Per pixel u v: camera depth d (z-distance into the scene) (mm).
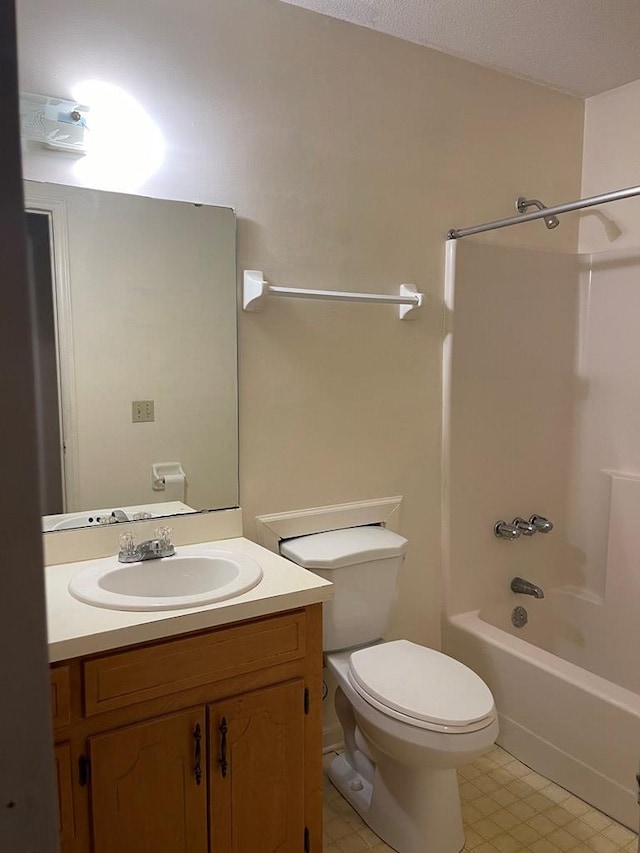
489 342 2535
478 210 2488
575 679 2033
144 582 1683
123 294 1779
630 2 2002
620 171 2641
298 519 2145
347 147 2145
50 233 1666
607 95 2668
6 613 400
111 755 1328
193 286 1885
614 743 1913
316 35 2045
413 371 2379
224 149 1903
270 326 2045
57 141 1639
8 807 409
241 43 1906
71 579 1579
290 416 2111
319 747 1629
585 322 2777
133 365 1812
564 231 2766
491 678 2318
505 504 2658
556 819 1925
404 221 2301
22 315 391
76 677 1287
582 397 2787
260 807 1535
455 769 1743
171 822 1414
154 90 1773
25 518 402
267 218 2002
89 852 1332
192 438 1923
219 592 1480
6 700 404
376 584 2049
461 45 2281
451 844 1773
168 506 1896
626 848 1810
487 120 2473
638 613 2555
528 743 2182
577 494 2811
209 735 1443
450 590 2521
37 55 1608
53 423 1710
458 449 2494
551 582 2818
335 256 2154
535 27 2154
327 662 2002
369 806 1916
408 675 1792
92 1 1666
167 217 1826
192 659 1411
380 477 2336
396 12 2057
